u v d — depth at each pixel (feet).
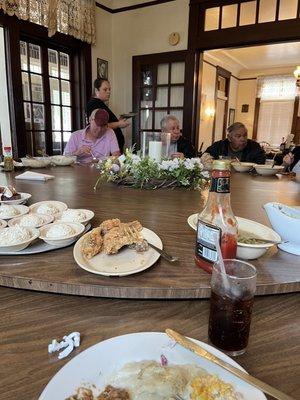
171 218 3.32
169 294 1.94
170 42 12.94
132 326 1.75
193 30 12.16
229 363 1.36
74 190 4.72
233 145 9.66
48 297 2.02
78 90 12.96
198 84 12.85
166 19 12.91
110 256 2.28
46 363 1.46
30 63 11.00
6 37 9.76
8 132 10.73
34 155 11.51
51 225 2.68
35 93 11.36
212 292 1.62
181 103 13.39
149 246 2.42
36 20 10.40
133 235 2.36
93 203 3.90
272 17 10.58
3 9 9.36
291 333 1.73
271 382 1.40
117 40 14.30
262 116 26.89
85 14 12.32
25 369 1.43
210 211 2.08
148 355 1.42
